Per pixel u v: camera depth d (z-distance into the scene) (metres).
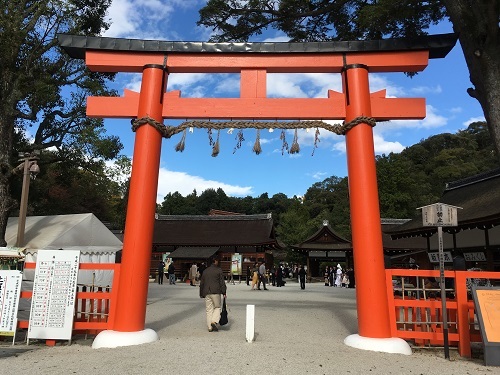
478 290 6.19
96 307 7.66
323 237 31.83
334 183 71.38
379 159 46.06
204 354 5.60
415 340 7.05
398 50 7.43
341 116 7.30
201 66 7.53
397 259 21.23
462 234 15.76
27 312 8.26
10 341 7.04
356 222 6.76
